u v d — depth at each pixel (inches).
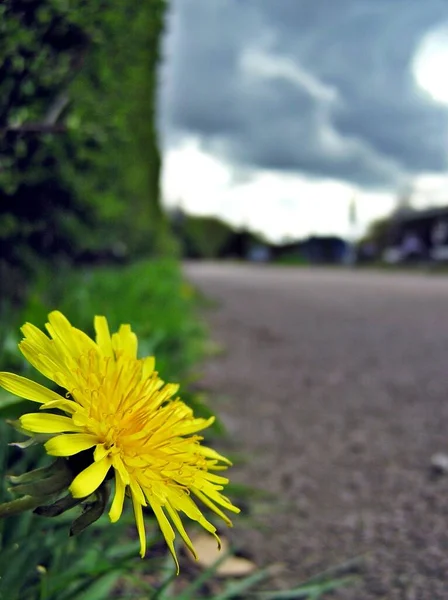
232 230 2593.5
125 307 158.2
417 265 1411.2
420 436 132.7
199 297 410.6
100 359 42.6
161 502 37.7
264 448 121.6
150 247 490.6
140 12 136.4
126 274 288.4
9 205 116.7
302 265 1803.6
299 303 467.2
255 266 1804.9
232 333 281.6
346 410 152.7
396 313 402.0
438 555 80.4
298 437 130.0
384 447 124.9
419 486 104.1
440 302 492.7
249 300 478.6
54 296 161.3
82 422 36.5
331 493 101.0
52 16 85.4
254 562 78.7
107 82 131.1
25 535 52.6
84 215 155.7
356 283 788.0
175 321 164.4
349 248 1990.7
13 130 79.0
